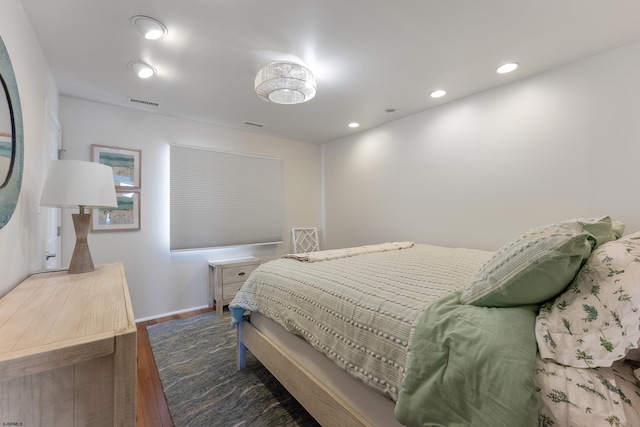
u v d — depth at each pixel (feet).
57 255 7.80
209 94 8.57
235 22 5.36
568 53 6.54
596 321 2.46
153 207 10.12
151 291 10.09
